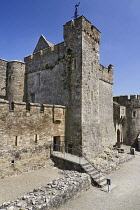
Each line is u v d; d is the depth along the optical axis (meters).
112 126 25.36
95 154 17.19
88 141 16.30
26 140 13.16
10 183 10.73
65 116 17.00
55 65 18.91
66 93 17.34
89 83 17.17
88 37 17.44
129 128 30.98
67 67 17.47
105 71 24.08
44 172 12.98
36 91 20.97
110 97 25.44
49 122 15.22
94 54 18.44
